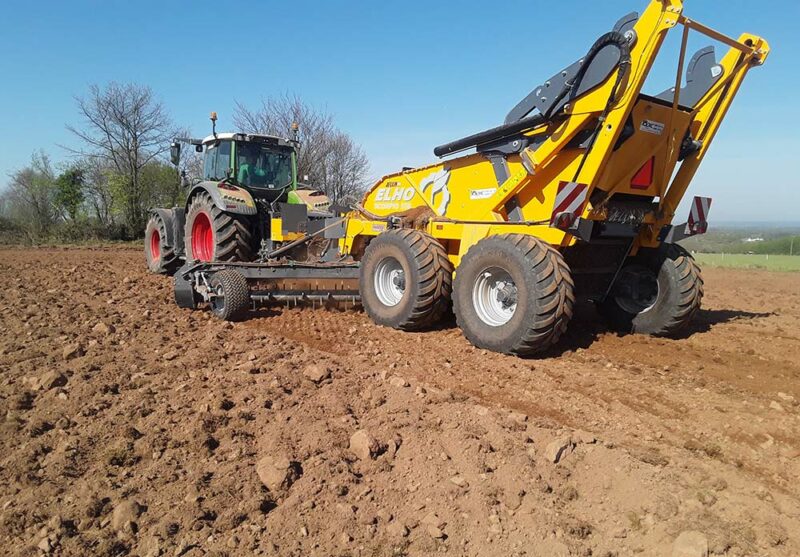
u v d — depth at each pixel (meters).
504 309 5.27
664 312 5.86
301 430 3.26
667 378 4.63
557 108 5.02
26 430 3.29
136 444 3.11
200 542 2.35
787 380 4.68
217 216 8.60
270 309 7.09
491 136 5.65
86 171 26.61
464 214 6.18
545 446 3.12
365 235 7.38
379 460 2.95
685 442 3.35
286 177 9.68
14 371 4.30
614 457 3.00
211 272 6.61
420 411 3.52
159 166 26.77
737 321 7.25
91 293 8.17
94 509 2.55
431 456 2.98
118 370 4.32
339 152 21.72
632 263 6.24
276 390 3.84
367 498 2.65
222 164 9.35
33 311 6.55
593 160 4.83
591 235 5.22
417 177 6.86
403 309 5.95
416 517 2.53
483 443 3.08
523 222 5.36
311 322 6.44
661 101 5.14
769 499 2.71
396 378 4.08
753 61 5.47
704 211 5.78
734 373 4.82
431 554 2.30
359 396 3.81
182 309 6.85
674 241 5.72
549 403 3.93
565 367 4.84
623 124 4.68
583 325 6.50
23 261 13.73
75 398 3.75
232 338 5.40
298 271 6.81
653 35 4.41
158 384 4.02
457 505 2.60
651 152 5.24
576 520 2.51
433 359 4.93
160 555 2.27
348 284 7.18
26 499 2.64
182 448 3.08
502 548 2.34
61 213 26.67
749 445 3.36
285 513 2.54
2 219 26.06
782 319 7.55
